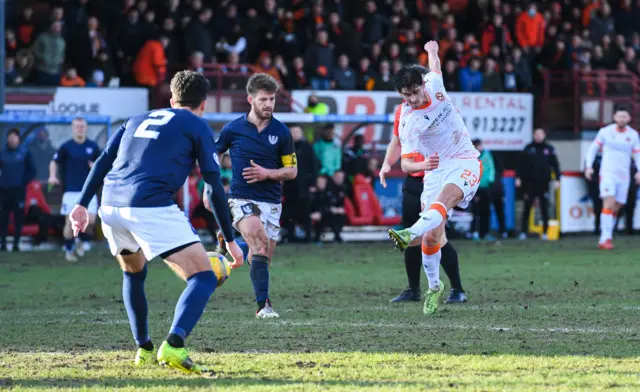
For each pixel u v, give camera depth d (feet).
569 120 227.20
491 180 183.73
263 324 72.18
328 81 203.10
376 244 171.63
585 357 56.03
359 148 183.32
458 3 235.20
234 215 77.46
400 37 216.74
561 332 66.64
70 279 116.26
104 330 70.79
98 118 172.76
